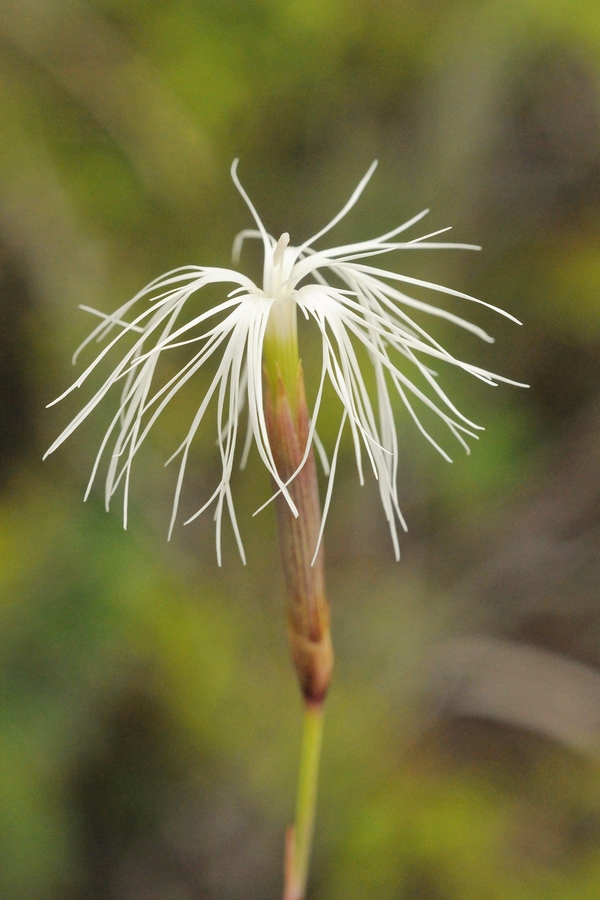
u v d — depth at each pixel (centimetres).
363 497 49
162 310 25
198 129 45
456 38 47
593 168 50
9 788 35
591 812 44
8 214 37
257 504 47
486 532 51
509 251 51
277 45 47
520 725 45
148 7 46
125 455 39
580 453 50
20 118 41
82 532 39
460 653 47
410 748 46
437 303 49
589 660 51
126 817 42
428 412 46
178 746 42
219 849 42
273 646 46
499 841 42
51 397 39
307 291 25
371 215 49
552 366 52
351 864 42
